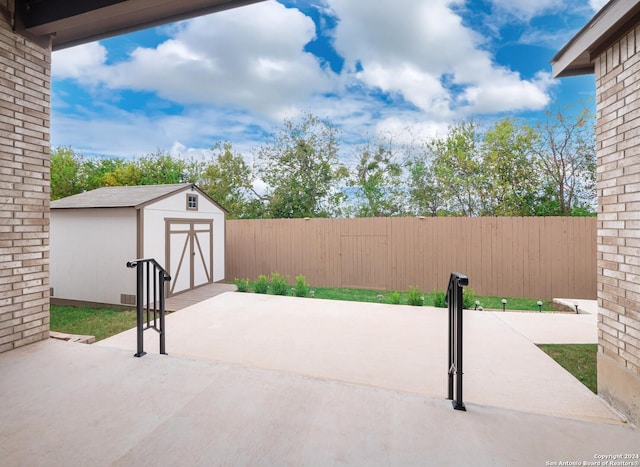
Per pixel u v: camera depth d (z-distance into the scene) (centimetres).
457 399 221
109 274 724
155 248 746
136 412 211
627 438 192
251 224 1035
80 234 747
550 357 372
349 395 237
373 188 1598
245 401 226
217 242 975
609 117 259
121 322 569
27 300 322
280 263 1004
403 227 882
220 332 462
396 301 661
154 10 315
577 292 755
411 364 351
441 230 848
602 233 271
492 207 1349
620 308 251
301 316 550
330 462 168
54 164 2059
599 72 271
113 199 780
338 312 577
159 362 288
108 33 353
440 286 850
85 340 396
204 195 917
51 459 168
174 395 233
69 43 370
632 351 238
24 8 314
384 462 169
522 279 789
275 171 1733
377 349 396
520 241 789
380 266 903
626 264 243
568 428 202
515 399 277
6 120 303
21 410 211
